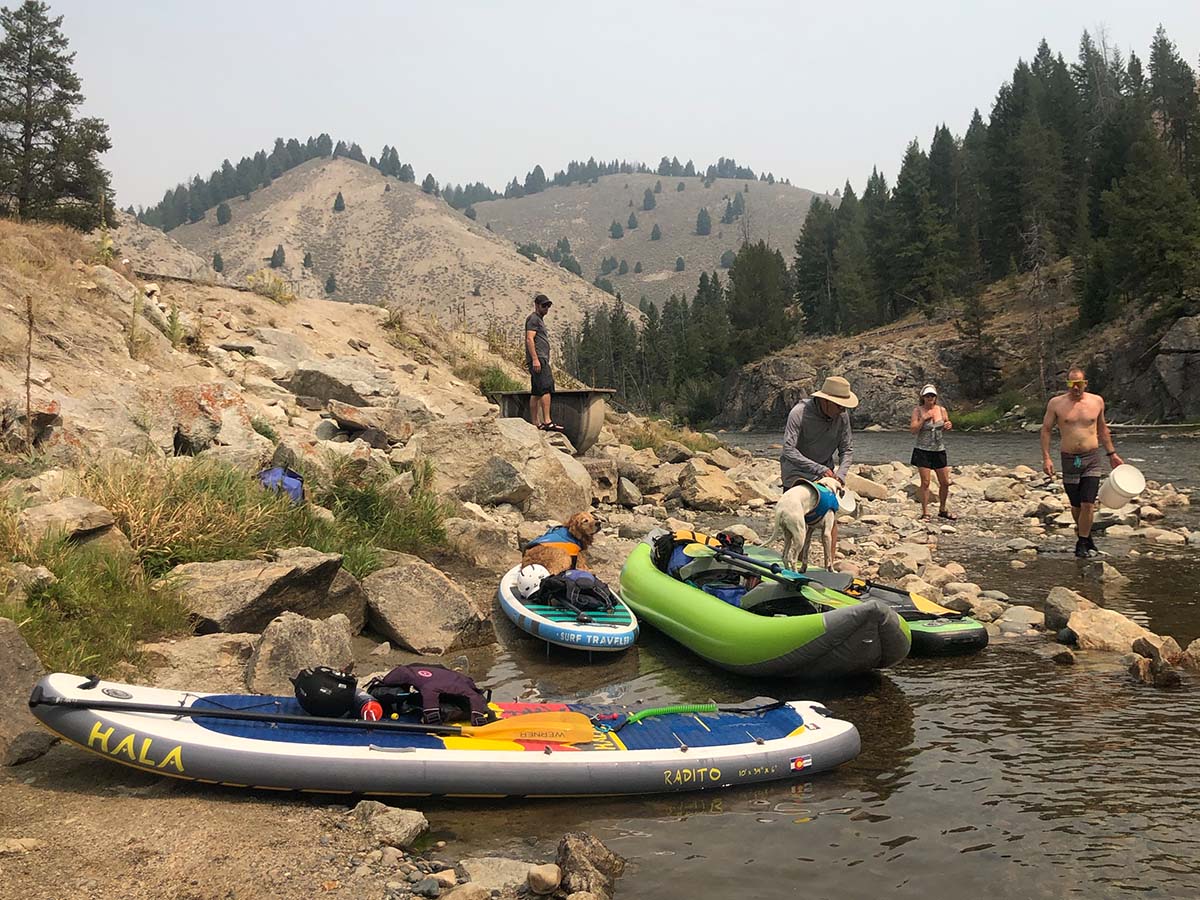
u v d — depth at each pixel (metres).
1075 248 77.94
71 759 4.93
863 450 38.03
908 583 9.40
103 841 4.03
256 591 7.04
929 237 90.00
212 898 3.66
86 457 9.05
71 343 11.62
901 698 6.56
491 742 5.02
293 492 9.51
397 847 4.27
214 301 18.67
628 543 11.53
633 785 4.94
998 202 91.06
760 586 7.63
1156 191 60.50
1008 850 4.30
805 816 4.72
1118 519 13.80
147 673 5.93
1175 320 52.62
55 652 5.65
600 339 149.88
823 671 6.84
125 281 14.61
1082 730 5.80
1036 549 11.93
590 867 3.96
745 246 111.19
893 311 98.69
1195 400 48.78
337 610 7.82
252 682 5.99
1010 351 69.88
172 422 10.70
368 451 11.52
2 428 8.73
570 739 5.18
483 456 12.59
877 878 4.07
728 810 4.80
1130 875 4.06
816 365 83.00
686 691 6.89
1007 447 34.75
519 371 23.70
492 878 3.98
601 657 7.79
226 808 4.49
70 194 44.91
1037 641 7.91
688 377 113.56
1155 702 6.29
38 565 6.41
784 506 8.58
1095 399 11.25
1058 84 98.38
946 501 15.33
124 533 7.57
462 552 10.05
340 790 4.68
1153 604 8.84
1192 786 4.95
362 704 5.30
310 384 15.35
